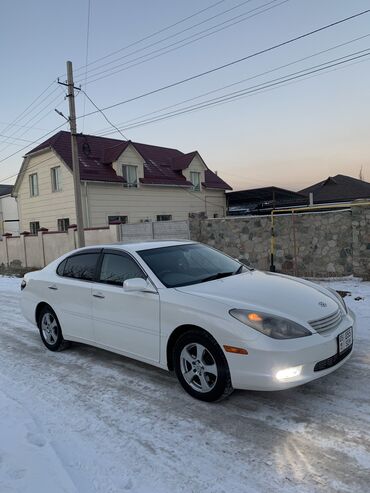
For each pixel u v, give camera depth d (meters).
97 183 22.48
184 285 4.49
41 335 6.23
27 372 5.20
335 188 27.66
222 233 12.90
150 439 3.43
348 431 3.32
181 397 4.16
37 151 23.88
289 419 3.57
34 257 20.77
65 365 5.37
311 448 3.13
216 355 3.81
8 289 13.41
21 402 4.29
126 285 4.45
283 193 28.16
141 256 4.89
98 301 5.09
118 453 3.25
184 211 27.19
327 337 3.75
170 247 5.25
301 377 3.58
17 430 3.64
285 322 3.67
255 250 12.18
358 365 4.62
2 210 34.53
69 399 4.30
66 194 22.66
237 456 3.10
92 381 4.75
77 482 2.90
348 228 10.31
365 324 6.19
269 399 3.96
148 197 24.98
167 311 4.22
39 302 6.16
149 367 5.07
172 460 3.12
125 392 4.38
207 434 3.44
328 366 3.76
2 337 7.00
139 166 24.20
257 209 27.94
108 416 3.88
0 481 2.88
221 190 29.88
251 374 3.60
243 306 3.82
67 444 3.42
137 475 2.96
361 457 2.98
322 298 4.22
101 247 5.46
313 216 10.85
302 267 11.15
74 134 16.09
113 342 4.94
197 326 3.95
